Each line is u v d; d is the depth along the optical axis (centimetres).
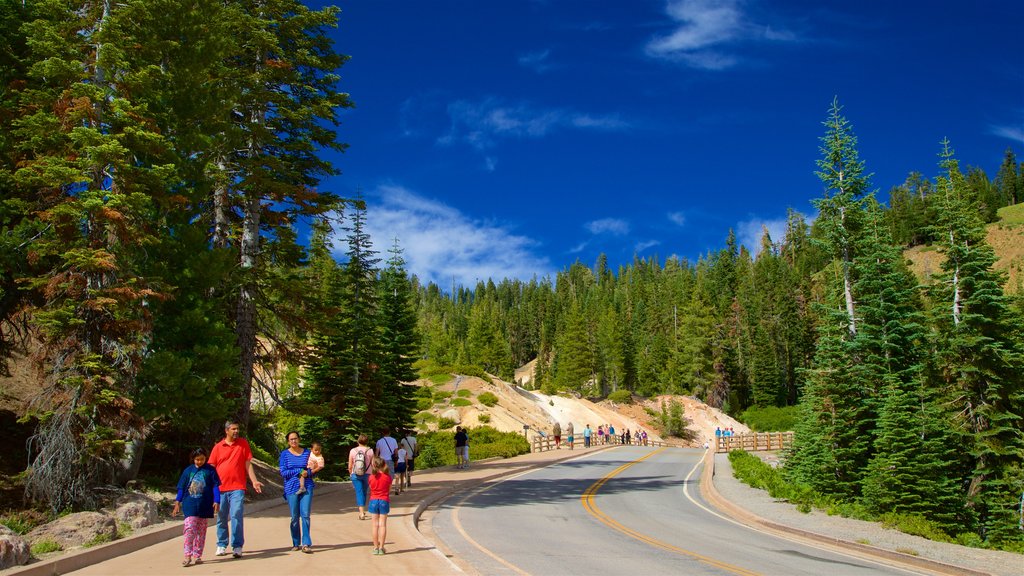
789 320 9769
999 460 2177
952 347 2303
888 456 2141
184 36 1603
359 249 3278
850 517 2038
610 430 6253
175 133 1571
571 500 2045
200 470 949
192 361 1478
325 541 1151
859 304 2770
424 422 5950
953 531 2053
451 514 1680
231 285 1855
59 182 1287
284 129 2123
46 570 851
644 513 1830
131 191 1354
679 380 9325
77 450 1262
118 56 1378
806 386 2702
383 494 1044
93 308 1287
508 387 7981
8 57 1564
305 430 3066
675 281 15075
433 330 10938
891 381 2270
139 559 971
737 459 3497
